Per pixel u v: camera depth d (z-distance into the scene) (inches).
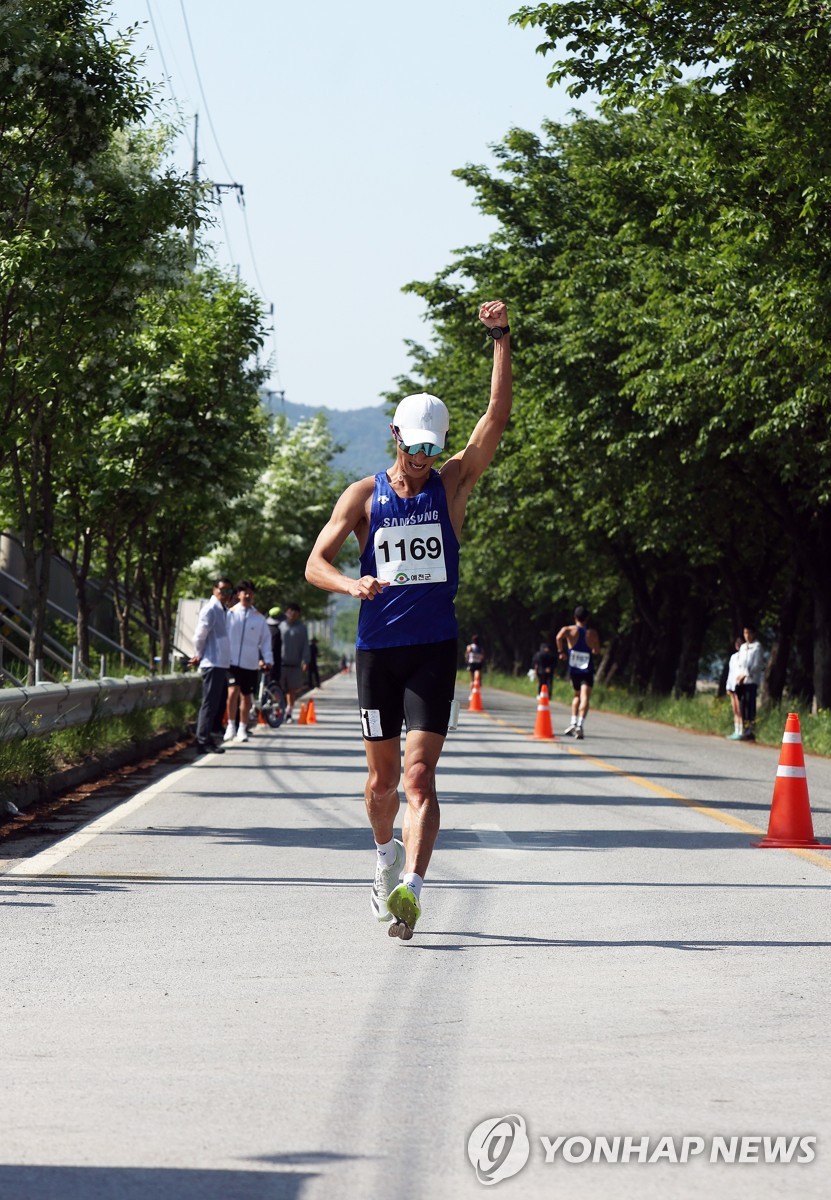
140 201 825.5
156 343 1322.6
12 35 770.2
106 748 920.9
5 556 1728.6
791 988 335.9
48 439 1027.3
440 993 328.8
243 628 1262.3
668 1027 300.8
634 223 1518.2
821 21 892.0
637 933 399.9
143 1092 254.8
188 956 365.4
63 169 812.6
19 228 806.5
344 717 1946.4
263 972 348.5
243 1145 228.1
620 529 2178.9
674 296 1348.4
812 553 1704.0
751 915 427.5
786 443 1398.9
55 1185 210.5
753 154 1015.0
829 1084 261.9
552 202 2015.3
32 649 1051.9
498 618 5492.1
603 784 877.8
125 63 823.1
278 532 2974.9
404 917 357.1
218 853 546.3
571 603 3572.8
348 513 367.2
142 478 1347.2
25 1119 239.8
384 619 362.6
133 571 1945.1
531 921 416.8
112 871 496.4
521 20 991.0
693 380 1333.7
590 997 326.3
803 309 1007.0
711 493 1809.8
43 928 398.6
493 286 2047.2
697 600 2591.0
